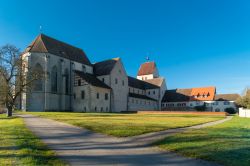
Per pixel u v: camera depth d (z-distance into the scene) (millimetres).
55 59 83125
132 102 103250
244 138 20266
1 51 53781
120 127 27250
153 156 14734
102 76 93812
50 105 79125
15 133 22500
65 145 17953
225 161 13062
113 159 13938
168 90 132500
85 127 27844
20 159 13008
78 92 85125
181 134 22859
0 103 53719
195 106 122188
